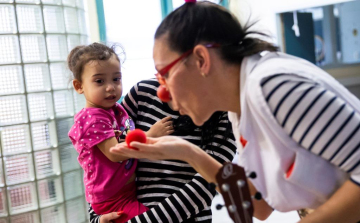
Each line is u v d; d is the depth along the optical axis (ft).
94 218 4.48
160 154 3.31
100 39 11.93
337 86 2.79
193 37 2.93
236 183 2.82
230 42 2.99
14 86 7.10
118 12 12.16
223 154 4.15
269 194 2.99
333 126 2.51
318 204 2.95
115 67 4.66
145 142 3.43
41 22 7.36
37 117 7.33
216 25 2.97
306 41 13.12
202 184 4.02
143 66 12.46
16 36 7.09
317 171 2.76
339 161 2.58
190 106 3.12
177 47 2.96
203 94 3.04
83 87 4.71
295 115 2.56
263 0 12.98
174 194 4.06
